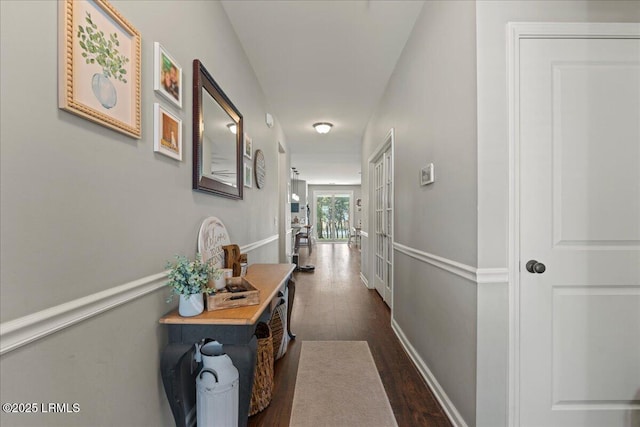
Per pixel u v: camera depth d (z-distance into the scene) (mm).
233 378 1377
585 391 1437
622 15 1430
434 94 1871
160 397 1226
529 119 1415
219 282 1414
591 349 1432
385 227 3758
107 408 934
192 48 1540
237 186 2258
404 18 2158
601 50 1428
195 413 1548
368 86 3258
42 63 723
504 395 1407
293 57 2662
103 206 916
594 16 1427
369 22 2195
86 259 851
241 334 1225
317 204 12977
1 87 633
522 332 1416
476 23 1399
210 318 1196
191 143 1508
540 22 1409
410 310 2387
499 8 1403
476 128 1400
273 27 2240
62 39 770
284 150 5094
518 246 1412
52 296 747
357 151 6520
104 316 921
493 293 1399
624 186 1432
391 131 2982
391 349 2494
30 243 692
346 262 7238
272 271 2174
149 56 1155
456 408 1587
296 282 4973
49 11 742
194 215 1542
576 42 1425
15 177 661
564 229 1422
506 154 1402
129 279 1035
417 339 2209
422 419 1641
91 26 857
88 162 859
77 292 820
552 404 1434
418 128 2168
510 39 1404
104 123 903
